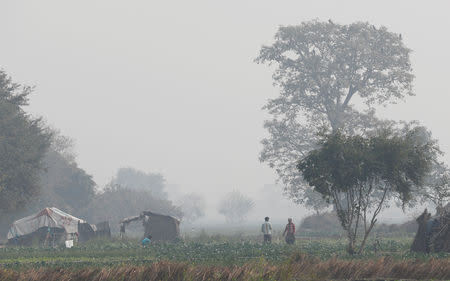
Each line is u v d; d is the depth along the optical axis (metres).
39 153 167.62
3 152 154.50
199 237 142.38
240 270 45.47
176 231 144.38
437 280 50.34
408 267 52.06
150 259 75.44
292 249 85.25
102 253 88.81
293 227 105.06
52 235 140.25
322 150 78.00
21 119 163.50
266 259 68.44
